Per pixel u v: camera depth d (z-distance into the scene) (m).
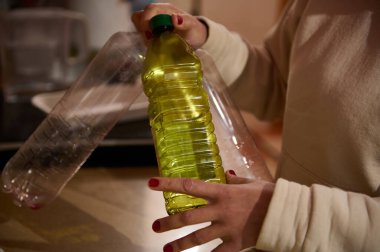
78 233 0.60
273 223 0.41
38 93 1.18
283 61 0.72
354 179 0.53
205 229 0.43
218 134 0.56
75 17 1.31
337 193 0.43
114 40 0.60
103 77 0.63
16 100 1.13
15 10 1.32
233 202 0.42
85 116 0.63
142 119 0.96
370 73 0.49
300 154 0.58
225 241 0.44
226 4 1.60
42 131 0.62
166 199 0.49
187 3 1.58
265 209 0.43
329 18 0.55
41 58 1.24
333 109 0.52
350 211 0.41
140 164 0.84
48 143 0.62
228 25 1.63
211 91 0.58
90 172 0.81
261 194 0.43
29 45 1.22
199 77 0.50
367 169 0.50
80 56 1.37
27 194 0.60
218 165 0.48
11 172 0.60
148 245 0.57
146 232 0.60
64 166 0.62
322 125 0.54
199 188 0.42
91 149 0.63
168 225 0.43
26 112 1.03
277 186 0.43
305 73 0.56
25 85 1.21
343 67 0.52
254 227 0.42
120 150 0.82
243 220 0.42
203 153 0.48
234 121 0.60
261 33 1.64
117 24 1.57
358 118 0.49
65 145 0.62
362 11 0.52
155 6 0.57
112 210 0.67
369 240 0.40
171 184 0.41
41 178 0.61
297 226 0.41
